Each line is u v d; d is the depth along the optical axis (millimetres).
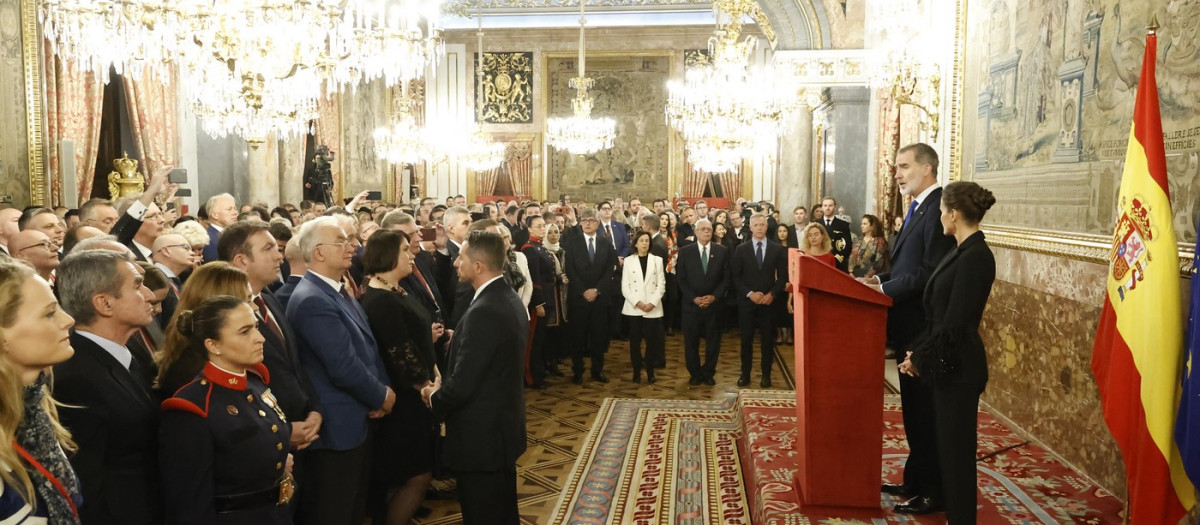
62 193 8539
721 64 12445
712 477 5348
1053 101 5016
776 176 21000
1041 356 5176
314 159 15453
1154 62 3367
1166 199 3256
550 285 8039
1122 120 4195
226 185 13172
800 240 10852
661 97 21844
